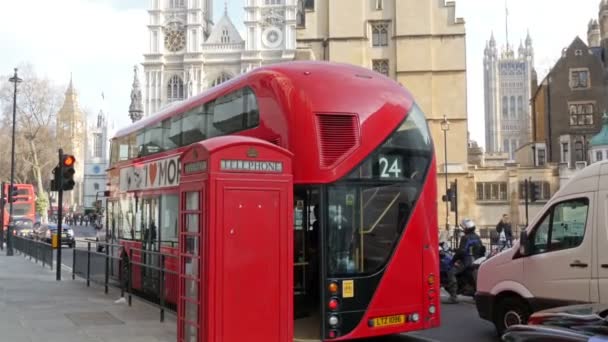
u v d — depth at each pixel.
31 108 71.81
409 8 52.81
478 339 10.16
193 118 12.27
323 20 53.81
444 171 50.81
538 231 9.41
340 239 8.44
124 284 13.77
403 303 8.81
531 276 9.34
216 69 104.56
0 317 11.30
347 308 8.41
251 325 7.03
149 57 105.56
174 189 12.52
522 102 188.62
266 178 7.27
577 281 8.70
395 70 53.16
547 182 49.38
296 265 9.16
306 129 8.48
